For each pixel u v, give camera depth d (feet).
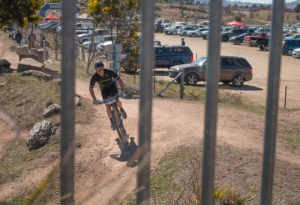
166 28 199.72
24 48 55.42
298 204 13.96
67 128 4.75
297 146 24.17
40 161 19.45
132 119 28.25
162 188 15.26
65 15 4.67
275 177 17.24
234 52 116.16
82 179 14.51
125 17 54.75
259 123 29.55
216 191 12.92
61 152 4.78
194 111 32.32
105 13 53.98
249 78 63.26
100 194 8.50
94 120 27.45
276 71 6.07
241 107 37.99
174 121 27.73
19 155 21.13
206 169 5.73
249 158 19.36
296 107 42.45
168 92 51.52
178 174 16.49
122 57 54.70
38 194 5.15
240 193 14.57
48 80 41.93
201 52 112.68
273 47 6.04
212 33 5.54
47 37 87.66
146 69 4.93
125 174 15.81
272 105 6.15
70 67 4.73
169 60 78.79
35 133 22.63
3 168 18.71
